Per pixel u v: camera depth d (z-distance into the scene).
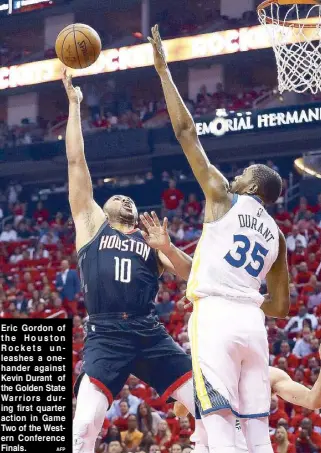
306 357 11.96
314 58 6.07
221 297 3.76
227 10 24.88
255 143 22.25
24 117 27.41
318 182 20.36
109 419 11.22
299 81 6.08
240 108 22.38
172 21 26.53
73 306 15.55
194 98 24.75
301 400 4.02
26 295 16.66
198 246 3.87
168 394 4.45
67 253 19.09
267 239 3.93
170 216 19.64
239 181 4.09
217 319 3.71
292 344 12.89
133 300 4.40
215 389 3.63
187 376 4.41
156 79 25.12
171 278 15.91
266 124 21.00
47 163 24.72
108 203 4.66
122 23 27.67
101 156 23.31
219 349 3.68
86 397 4.31
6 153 24.45
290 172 23.09
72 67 4.84
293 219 18.70
